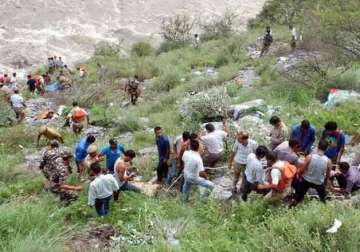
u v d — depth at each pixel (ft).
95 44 135.03
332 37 62.95
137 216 31.40
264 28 112.68
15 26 142.72
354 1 66.54
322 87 55.21
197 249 24.35
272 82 63.67
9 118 68.28
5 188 38.73
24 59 124.47
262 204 29.17
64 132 60.29
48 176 37.35
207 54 100.53
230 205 31.65
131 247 26.71
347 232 21.91
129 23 148.87
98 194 32.27
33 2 155.33
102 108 70.33
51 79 102.47
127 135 56.39
